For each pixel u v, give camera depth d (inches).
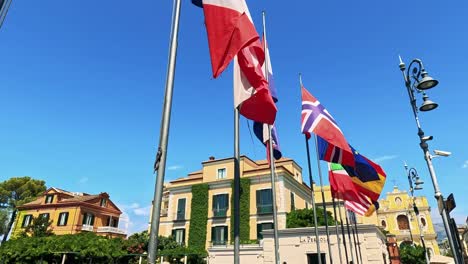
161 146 199.5
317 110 474.6
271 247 941.8
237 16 247.9
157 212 184.1
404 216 2642.7
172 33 236.8
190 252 1157.1
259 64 289.6
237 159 307.6
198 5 281.9
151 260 173.3
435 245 2442.2
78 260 985.5
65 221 1868.8
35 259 953.5
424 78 419.2
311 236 905.5
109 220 2096.5
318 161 546.6
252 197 1455.5
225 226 1449.3
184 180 1657.2
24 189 2358.5
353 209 600.1
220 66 237.5
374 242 839.1
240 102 282.2
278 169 1460.4
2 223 1908.2
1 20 195.3
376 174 526.3
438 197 403.9
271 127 426.0
